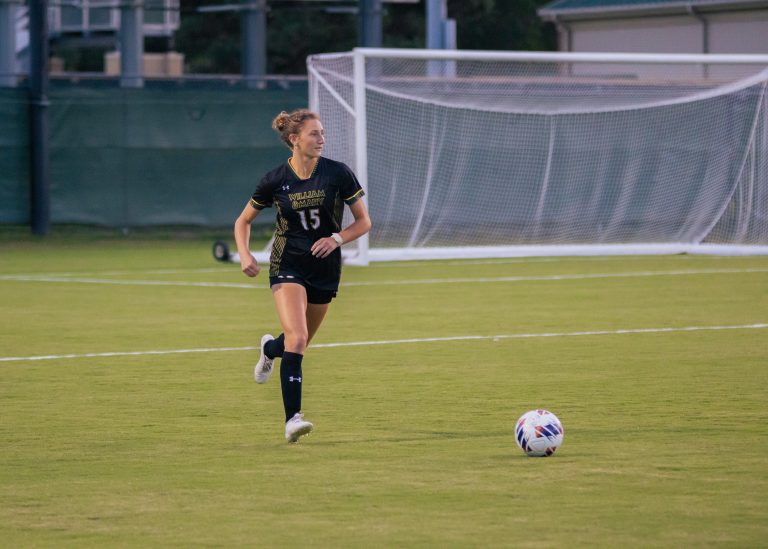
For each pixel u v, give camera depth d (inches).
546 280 2783.0
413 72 4306.1
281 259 1164.5
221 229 4165.8
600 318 2094.0
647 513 875.4
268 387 1444.4
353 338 1867.6
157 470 1020.5
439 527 842.8
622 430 1175.0
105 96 4035.4
